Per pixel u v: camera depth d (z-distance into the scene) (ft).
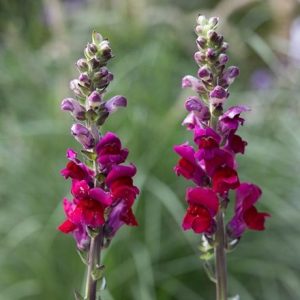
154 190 4.39
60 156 4.76
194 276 4.53
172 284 4.38
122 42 5.80
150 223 4.36
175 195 4.42
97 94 2.54
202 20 2.63
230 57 6.63
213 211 2.55
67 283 4.39
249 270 4.51
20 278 4.54
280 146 4.84
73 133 2.57
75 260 4.38
